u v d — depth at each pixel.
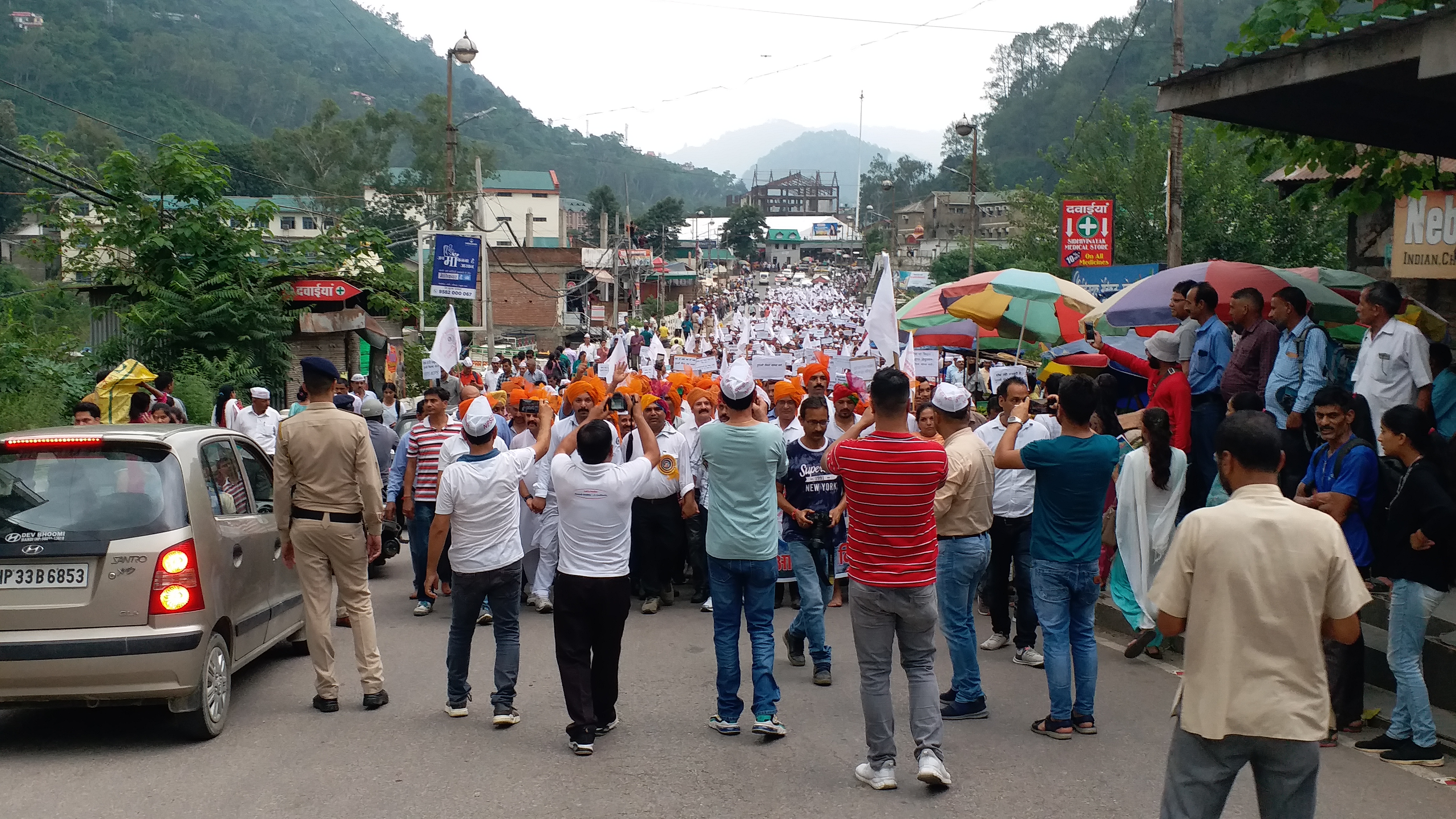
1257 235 26.80
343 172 78.69
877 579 5.51
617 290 53.06
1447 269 9.55
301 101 130.12
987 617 9.95
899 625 5.63
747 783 5.62
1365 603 3.89
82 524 5.93
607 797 5.41
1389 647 6.07
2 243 51.78
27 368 15.87
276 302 20.19
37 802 5.29
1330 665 6.39
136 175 19.58
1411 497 5.86
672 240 127.88
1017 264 36.72
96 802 5.30
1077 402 6.29
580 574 6.14
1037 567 6.45
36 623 5.80
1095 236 23.47
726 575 6.41
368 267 24.31
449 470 6.51
